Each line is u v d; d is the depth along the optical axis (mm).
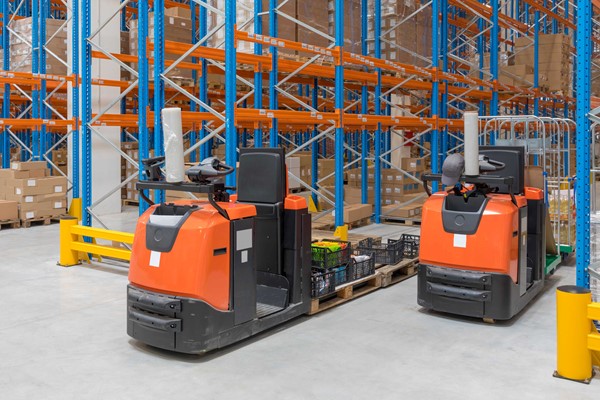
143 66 7594
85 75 8180
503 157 5980
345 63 9477
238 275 4637
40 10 12039
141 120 7648
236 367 4312
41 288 6551
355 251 7453
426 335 5062
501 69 15547
